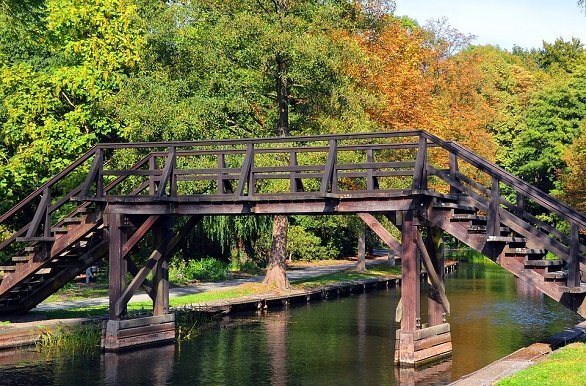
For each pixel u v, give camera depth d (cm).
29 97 3078
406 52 3484
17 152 3156
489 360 1728
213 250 4212
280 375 1591
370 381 1518
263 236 4150
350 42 2798
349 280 3731
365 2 3222
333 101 2725
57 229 1931
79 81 3086
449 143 1623
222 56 2739
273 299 2875
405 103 3303
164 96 2695
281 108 2956
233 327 2333
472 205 1795
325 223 5047
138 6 3041
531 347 1598
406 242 1661
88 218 1920
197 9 2839
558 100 5606
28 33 3172
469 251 6875
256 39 2631
